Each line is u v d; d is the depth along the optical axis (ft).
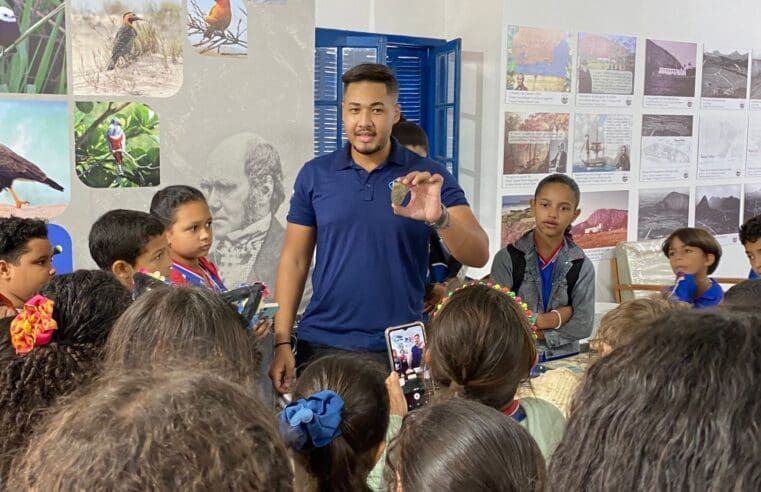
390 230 6.52
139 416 1.79
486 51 14.60
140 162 8.68
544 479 2.68
